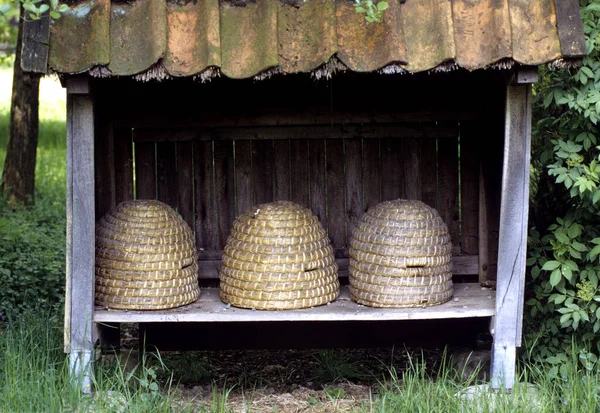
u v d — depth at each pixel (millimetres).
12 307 6895
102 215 5879
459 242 6035
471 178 5973
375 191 6035
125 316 5023
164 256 5180
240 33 4566
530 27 4453
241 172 6023
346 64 4406
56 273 7582
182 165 6000
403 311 5078
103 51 4406
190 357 6309
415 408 4773
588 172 4891
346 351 6664
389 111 5957
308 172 6023
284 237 5137
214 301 5387
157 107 5914
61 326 6000
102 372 5098
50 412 4559
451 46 4398
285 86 5910
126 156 5945
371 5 4254
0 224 8602
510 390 5012
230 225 6039
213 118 5938
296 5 4617
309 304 5152
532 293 5816
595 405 4672
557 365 5219
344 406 5219
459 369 5734
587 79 4980
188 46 4500
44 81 24109
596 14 5098
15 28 16500
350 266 5379
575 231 5113
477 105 5918
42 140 16047
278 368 6391
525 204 4891
